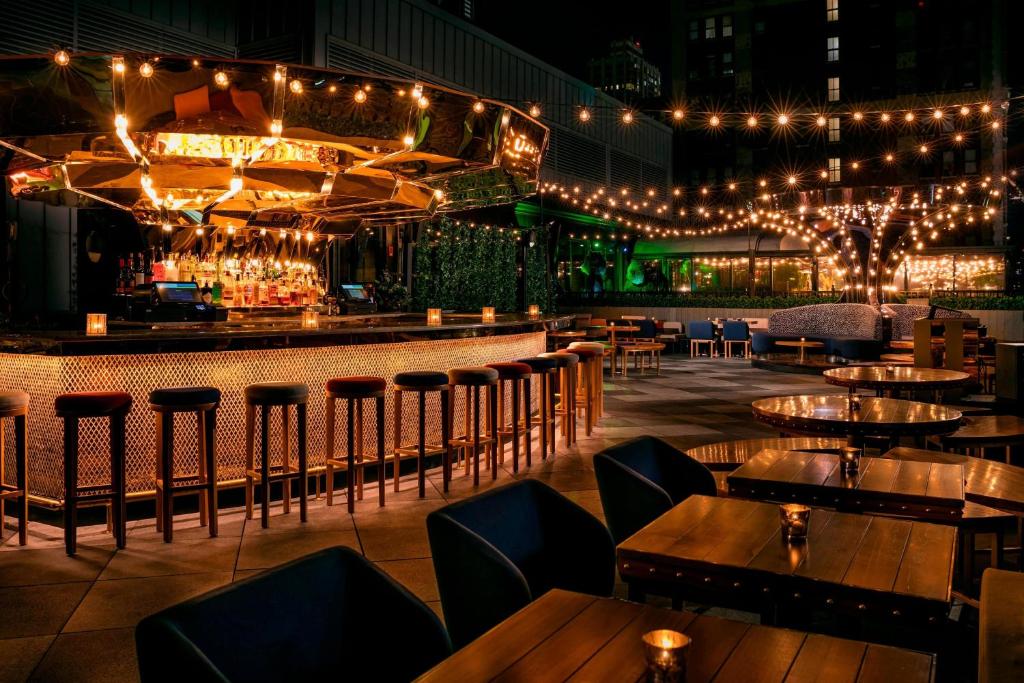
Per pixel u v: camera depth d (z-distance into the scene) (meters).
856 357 15.01
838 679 1.51
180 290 7.20
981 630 1.74
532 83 19.61
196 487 4.62
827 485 3.25
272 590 1.82
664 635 1.37
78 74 4.71
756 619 3.46
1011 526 3.63
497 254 17.34
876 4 39.62
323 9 12.80
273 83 5.04
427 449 5.77
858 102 39.84
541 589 2.68
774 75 42.12
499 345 7.71
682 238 28.27
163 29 11.70
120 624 3.35
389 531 4.72
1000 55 36.66
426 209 9.16
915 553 2.30
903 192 16.44
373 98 5.41
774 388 12.43
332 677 1.90
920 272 29.23
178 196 8.36
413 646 1.94
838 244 17.73
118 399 4.36
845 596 2.07
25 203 9.59
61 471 4.95
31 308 9.64
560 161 21.27
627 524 3.16
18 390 5.14
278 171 7.62
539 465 6.66
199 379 5.31
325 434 5.92
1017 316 17.83
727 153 42.22
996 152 34.47
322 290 10.66
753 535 2.49
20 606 3.55
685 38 44.66
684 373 15.02
